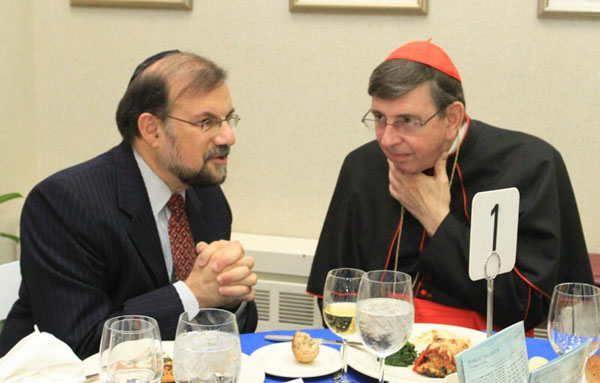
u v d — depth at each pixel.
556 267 2.12
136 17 3.38
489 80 3.11
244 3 3.29
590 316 1.30
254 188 3.41
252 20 3.29
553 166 2.24
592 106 3.04
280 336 1.66
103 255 1.77
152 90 1.80
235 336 1.13
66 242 1.73
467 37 3.10
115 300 1.83
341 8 3.17
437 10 3.11
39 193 1.78
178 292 1.76
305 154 3.34
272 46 3.29
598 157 3.07
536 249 2.12
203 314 1.20
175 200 1.95
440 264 2.04
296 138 3.34
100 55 3.45
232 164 3.41
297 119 3.32
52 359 1.28
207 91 1.80
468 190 2.23
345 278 1.43
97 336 1.69
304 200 3.37
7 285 1.94
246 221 3.45
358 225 2.33
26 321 1.87
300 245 3.22
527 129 3.11
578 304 1.31
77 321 1.70
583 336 1.30
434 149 2.04
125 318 1.23
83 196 1.76
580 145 3.08
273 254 3.08
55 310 1.71
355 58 3.22
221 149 1.85
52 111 3.53
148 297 1.75
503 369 1.07
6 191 3.37
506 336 1.08
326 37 3.23
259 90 3.33
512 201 1.54
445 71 1.99
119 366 1.12
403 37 3.16
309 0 3.20
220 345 1.11
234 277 1.75
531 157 2.22
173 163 1.83
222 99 1.83
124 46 3.42
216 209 2.14
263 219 3.43
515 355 1.10
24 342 1.30
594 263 2.87
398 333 1.23
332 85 3.26
